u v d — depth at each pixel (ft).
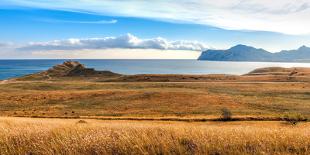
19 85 533.14
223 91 416.67
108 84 533.96
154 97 364.38
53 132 30.86
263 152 22.50
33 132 30.99
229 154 23.45
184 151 24.18
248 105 312.50
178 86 480.64
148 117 249.34
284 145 24.99
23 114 297.74
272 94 390.63
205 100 341.21
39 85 531.09
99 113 294.25
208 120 218.18
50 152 24.45
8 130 33.35
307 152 22.81
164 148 24.29
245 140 25.98
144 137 26.20
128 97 374.63
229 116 225.15
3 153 25.32
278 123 182.39
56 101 380.78
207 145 24.39
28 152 25.32
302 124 168.04
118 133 28.37
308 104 314.76
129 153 23.98
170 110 299.79
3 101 380.99
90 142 25.55
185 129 31.01
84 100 377.50
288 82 536.83
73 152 24.31
